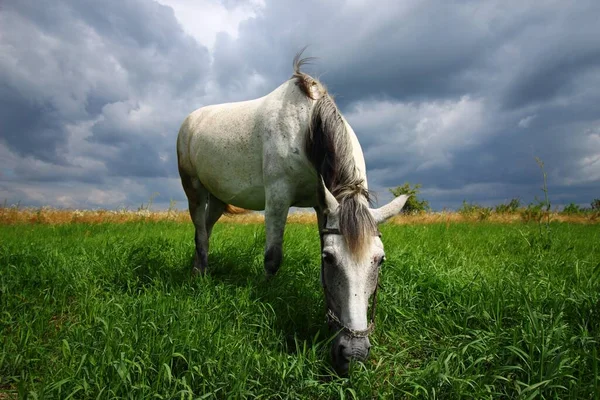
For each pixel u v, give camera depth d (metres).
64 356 2.63
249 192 4.50
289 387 2.46
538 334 2.59
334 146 3.33
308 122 3.81
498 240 7.12
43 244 6.28
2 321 3.33
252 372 2.57
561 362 2.30
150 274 4.70
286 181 4.02
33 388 2.39
